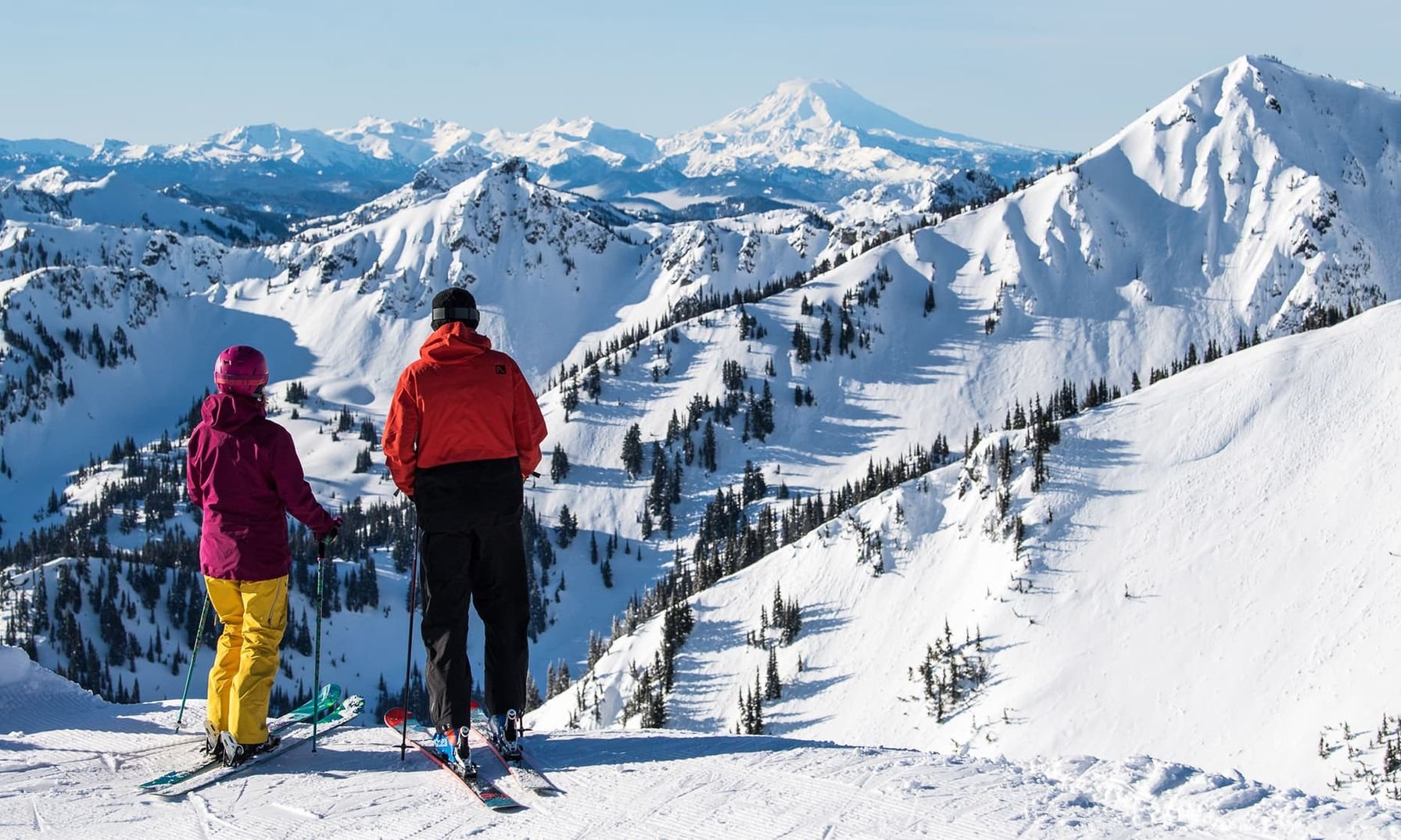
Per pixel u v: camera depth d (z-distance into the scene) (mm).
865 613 135750
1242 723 97062
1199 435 143500
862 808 6805
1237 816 6414
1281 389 146875
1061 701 107688
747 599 146875
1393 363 143875
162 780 8117
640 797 7266
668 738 8758
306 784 7996
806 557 149125
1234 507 129375
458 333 8016
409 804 7461
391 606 183125
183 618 171750
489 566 8266
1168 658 109125
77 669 151750
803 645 133750
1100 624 117188
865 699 121750
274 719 9609
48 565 170125
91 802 7801
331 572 181375
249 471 8477
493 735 8203
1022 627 120625
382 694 149250
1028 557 129250
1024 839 6199
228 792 7914
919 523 145750
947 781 7266
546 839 6645
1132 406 153250
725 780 7465
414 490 8086
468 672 8078
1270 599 112250
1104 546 128625
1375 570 109750
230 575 8500
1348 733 88875
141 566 179750
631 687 138500
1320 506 123812
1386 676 93938
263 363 8625
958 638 123062
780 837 6406
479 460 7992
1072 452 145375
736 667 135000
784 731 121875
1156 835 6242
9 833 7219
